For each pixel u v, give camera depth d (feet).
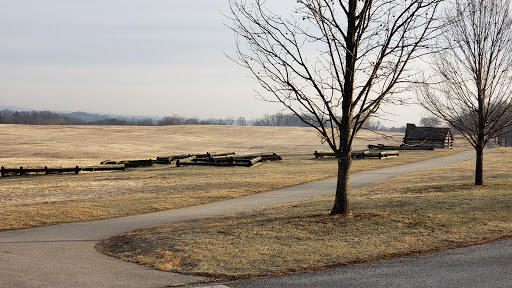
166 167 133.69
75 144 254.27
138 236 41.01
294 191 79.00
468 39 61.16
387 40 38.14
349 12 39.40
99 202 70.03
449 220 38.99
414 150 200.34
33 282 26.76
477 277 24.61
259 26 38.52
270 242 34.81
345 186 42.50
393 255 29.81
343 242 33.63
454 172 101.60
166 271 28.68
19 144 248.73
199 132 341.82
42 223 53.62
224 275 26.99
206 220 48.21
